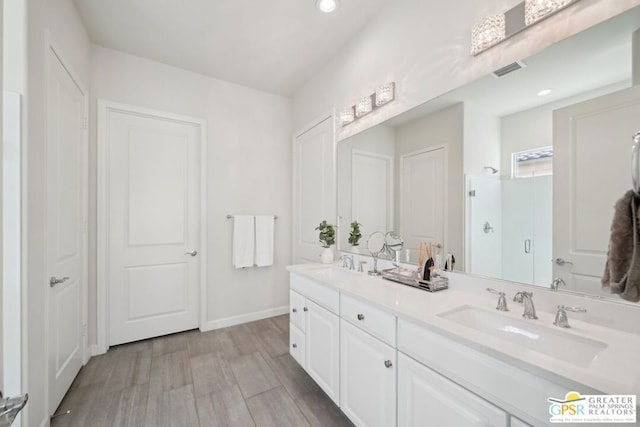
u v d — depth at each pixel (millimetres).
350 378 1458
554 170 1148
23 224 1250
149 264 2607
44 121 1457
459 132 1495
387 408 1218
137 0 1891
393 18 1895
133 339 2533
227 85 2980
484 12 1360
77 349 2012
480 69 1383
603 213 1024
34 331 1346
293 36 2283
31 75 1332
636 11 941
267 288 3199
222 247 2934
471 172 1443
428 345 1037
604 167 1023
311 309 1852
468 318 1215
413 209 1769
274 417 1605
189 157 2809
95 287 2318
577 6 1065
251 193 3105
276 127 3271
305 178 3035
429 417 1029
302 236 3105
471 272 1444
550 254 1159
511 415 796
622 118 982
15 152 1236
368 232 2133
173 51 2465
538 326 1021
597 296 1026
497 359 824
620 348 838
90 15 2027
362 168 2197
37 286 1379
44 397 1441
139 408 1673
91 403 1713
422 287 1499
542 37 1162
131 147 2529
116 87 2432
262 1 1907
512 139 1277
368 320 1336
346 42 2367
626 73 969
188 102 2764
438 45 1589
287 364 2180
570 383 674
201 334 2729
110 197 2434
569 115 1107
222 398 1767
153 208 2627
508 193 1294
